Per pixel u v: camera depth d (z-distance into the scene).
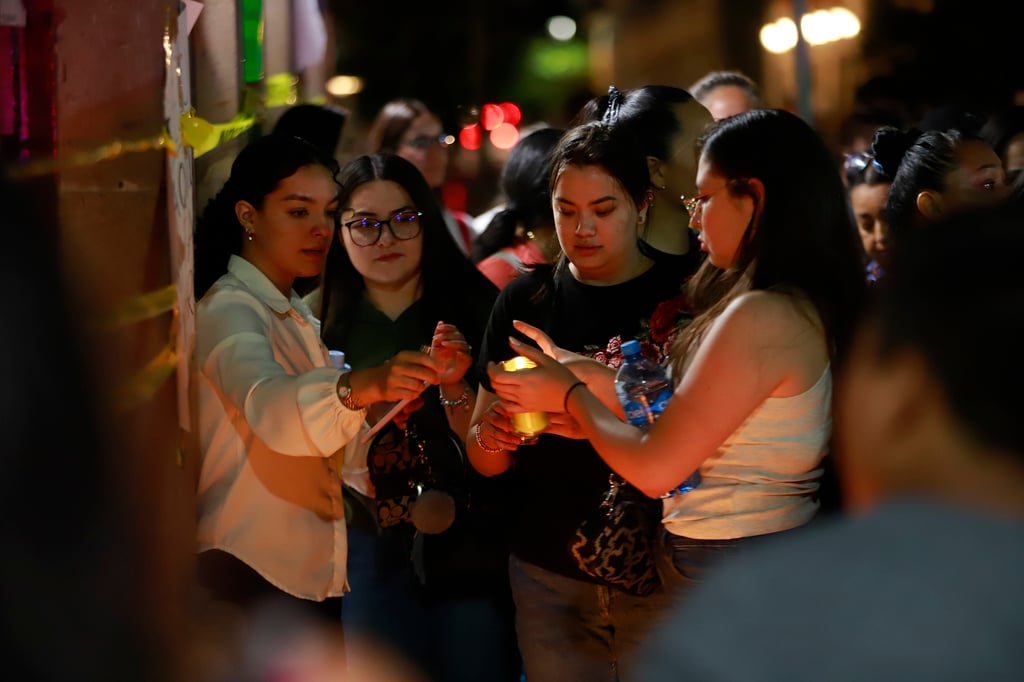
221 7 8.18
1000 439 2.15
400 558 7.03
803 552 2.23
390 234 7.46
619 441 5.05
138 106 4.93
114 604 2.09
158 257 5.08
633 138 6.24
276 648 5.45
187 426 5.27
